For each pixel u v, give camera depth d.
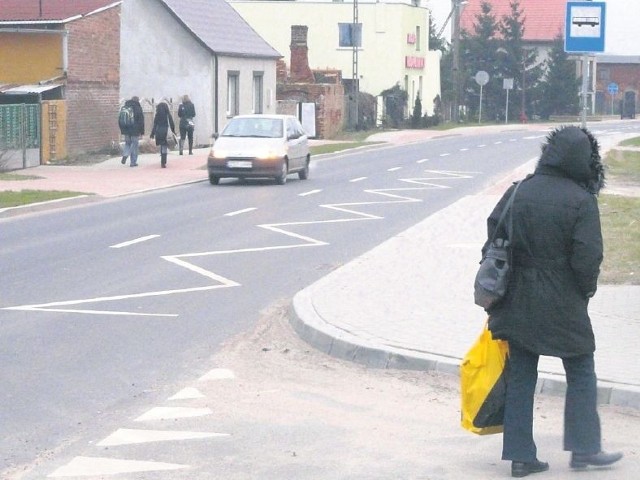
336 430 8.97
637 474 7.79
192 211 26.44
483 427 7.93
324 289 14.72
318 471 7.91
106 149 45.53
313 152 50.03
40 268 17.66
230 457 8.24
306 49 69.06
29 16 42.56
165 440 8.67
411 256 17.92
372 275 15.91
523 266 7.63
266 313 14.09
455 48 91.31
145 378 10.73
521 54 101.06
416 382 10.46
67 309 14.24
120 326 13.22
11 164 38.03
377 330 12.05
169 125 40.94
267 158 33.72
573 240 7.50
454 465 8.05
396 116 81.06
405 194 31.38
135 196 30.53
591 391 7.80
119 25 45.91
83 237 21.58
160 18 52.75
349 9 81.94
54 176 35.88
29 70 42.59
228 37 57.34
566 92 100.94
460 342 11.42
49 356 11.62
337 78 71.50
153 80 53.06
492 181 36.16
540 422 9.11
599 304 13.48
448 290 14.62
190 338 12.57
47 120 40.56
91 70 44.09
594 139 7.80
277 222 24.25
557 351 7.57
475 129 81.50
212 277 16.89
